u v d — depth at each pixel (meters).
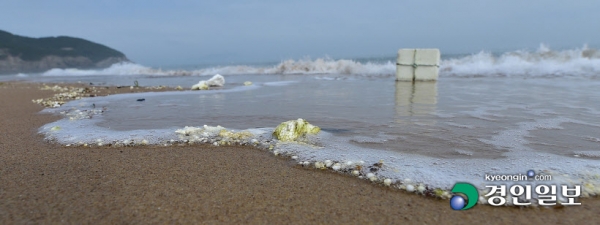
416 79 11.81
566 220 1.97
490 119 4.77
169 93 9.48
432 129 4.25
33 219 1.96
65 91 10.56
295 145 3.53
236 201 2.23
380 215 2.04
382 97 7.50
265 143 3.63
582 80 10.34
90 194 2.34
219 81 11.88
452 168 2.76
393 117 5.11
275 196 2.32
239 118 5.27
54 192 2.37
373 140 3.75
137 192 2.37
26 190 2.41
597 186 2.35
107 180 2.62
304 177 2.68
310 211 2.10
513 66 14.29
